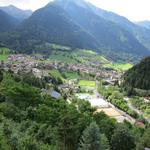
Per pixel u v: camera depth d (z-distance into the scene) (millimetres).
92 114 134250
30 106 106375
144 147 95938
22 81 183250
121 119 166625
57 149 70062
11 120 88000
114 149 83062
